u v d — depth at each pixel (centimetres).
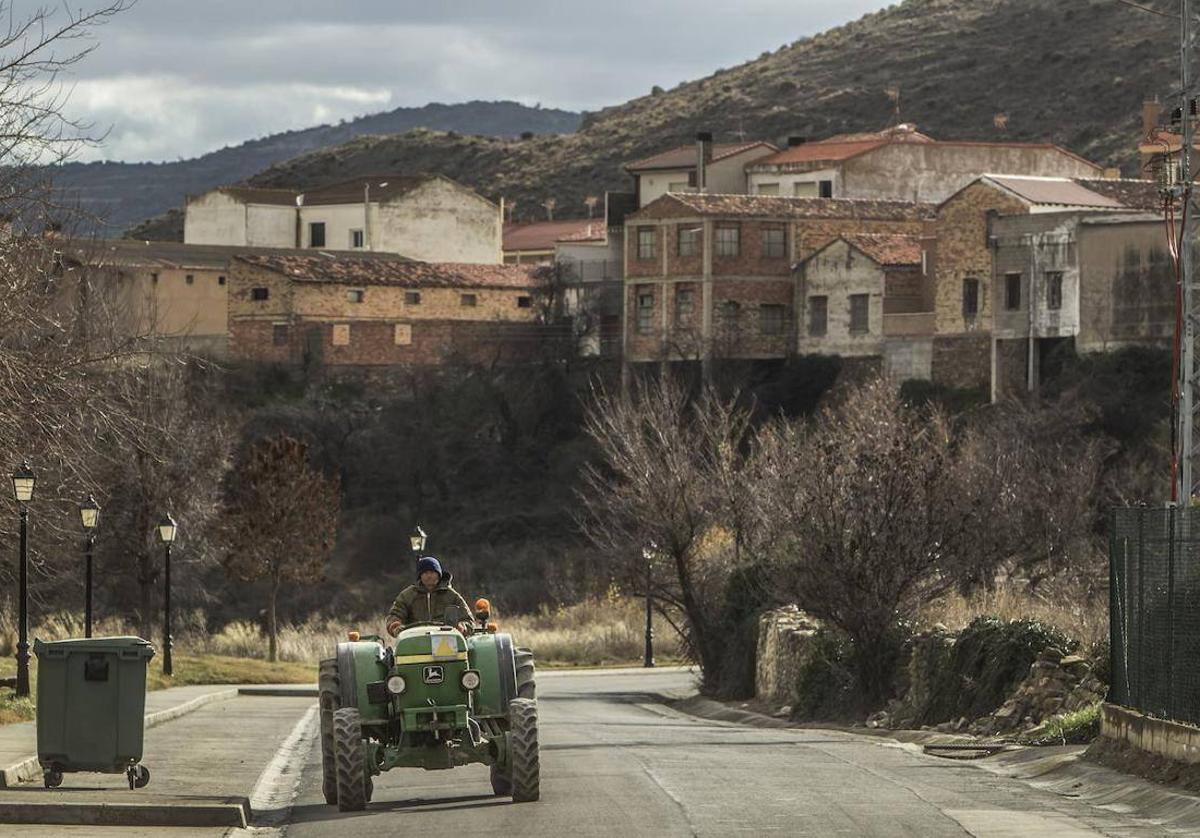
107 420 3616
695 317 11094
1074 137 18000
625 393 7044
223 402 10856
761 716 4906
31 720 3275
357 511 11169
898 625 4425
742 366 10850
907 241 10906
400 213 15125
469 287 12544
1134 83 18538
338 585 10525
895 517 4369
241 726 3969
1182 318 4866
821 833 1862
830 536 4394
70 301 4725
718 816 1995
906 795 2212
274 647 7694
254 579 7725
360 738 2180
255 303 12194
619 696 6216
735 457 6081
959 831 1884
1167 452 7781
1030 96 19412
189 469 7025
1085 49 19838
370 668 2244
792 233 11200
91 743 2283
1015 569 5906
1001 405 8925
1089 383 8662
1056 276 9219
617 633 8756
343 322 12194
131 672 2292
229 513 7681
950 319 9881
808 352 10850
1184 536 2388
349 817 2139
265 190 15562
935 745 3083
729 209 11119
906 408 7512
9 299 3212
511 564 10419
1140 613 2555
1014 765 2684
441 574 2359
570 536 10612
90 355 3688
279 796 2512
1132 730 2500
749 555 5869
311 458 11288
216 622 9912
